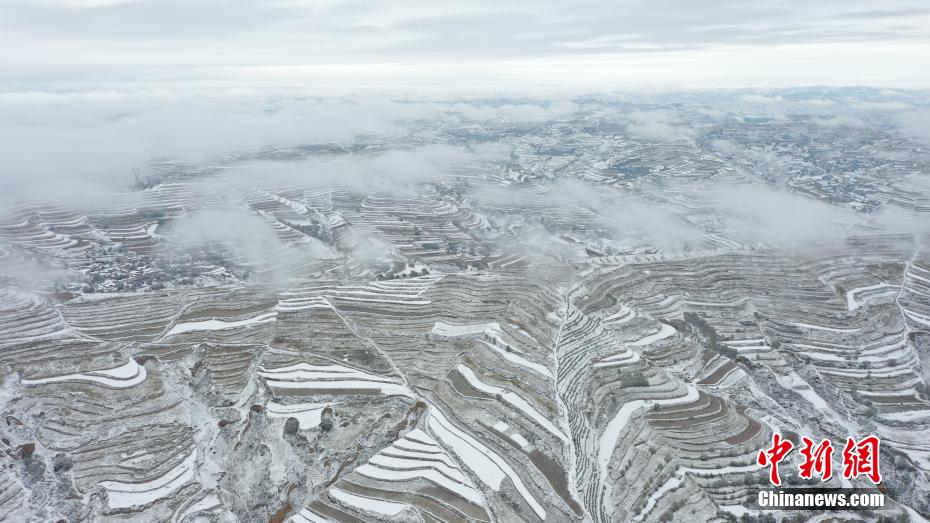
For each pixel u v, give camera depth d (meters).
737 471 82.69
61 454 84.62
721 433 90.38
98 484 79.81
